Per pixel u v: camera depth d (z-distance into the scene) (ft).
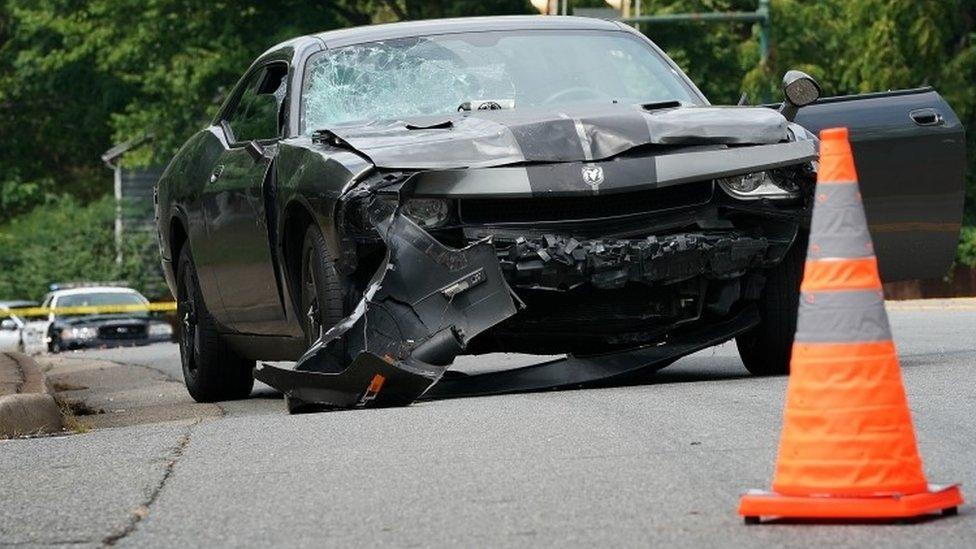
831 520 27.12
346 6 232.94
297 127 52.85
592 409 42.06
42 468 37.73
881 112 54.24
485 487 31.55
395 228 44.80
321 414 44.21
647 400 43.70
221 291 57.06
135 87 284.61
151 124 238.48
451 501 30.32
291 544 27.35
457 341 44.70
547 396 45.83
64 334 192.75
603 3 202.59
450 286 44.73
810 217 47.85
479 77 53.67
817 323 27.78
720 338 48.32
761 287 48.88
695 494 29.86
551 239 45.80
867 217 53.93
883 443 27.22
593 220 46.52
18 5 259.19
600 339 48.26
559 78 53.98
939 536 25.81
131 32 236.63
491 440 37.40
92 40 240.94
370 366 43.91
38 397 49.19
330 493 31.86
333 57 54.54
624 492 30.32
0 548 28.22
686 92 54.95
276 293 51.80
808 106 54.44
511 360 71.87
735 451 34.27
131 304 202.80
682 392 45.57
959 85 190.70
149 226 298.15
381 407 45.09
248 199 52.70
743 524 27.27
